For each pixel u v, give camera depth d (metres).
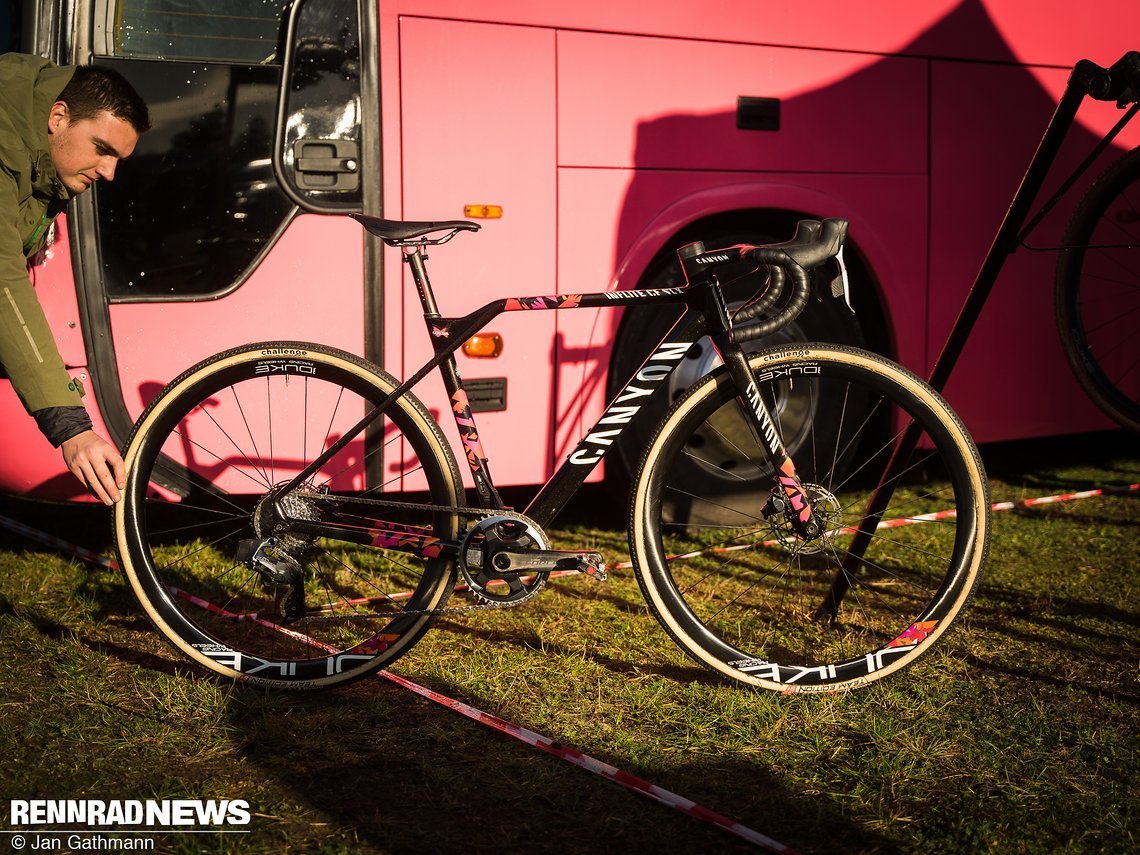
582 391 3.79
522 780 2.41
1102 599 3.55
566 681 2.90
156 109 3.30
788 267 2.63
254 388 3.40
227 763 2.46
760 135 3.89
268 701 2.75
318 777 2.41
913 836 2.20
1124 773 2.43
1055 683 2.91
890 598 3.57
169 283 3.35
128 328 3.33
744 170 3.88
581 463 2.82
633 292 2.75
